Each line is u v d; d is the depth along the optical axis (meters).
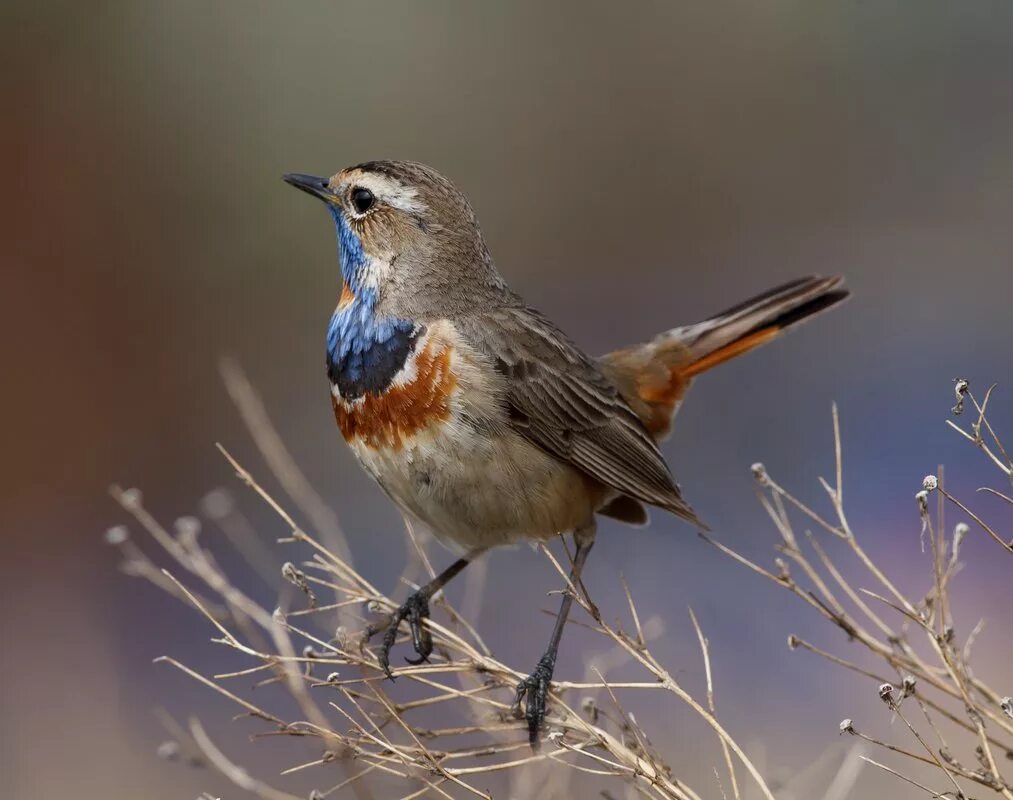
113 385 15.80
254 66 16.70
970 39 17.62
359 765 7.79
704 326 10.02
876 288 16.67
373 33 16.97
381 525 14.13
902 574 12.66
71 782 11.99
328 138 16.75
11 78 16.33
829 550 13.32
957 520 13.00
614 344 16.66
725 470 14.67
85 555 14.41
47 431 15.47
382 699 7.25
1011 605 12.02
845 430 14.90
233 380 13.20
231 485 14.81
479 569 10.45
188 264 16.30
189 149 16.52
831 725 11.50
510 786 8.26
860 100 17.78
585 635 12.44
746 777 9.99
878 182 17.61
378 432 8.56
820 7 17.78
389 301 8.69
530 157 17.41
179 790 11.83
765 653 12.41
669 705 11.80
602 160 17.48
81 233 16.23
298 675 7.27
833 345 16.03
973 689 7.48
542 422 8.75
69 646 13.29
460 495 8.53
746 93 17.80
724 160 17.69
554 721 7.20
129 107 16.52
